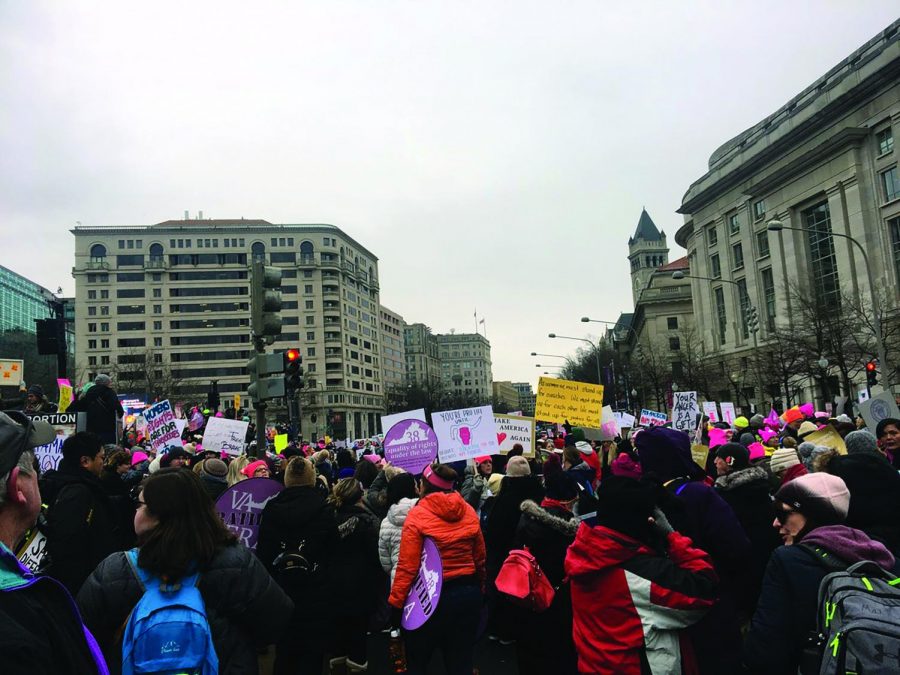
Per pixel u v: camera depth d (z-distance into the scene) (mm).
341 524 5602
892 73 48844
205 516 3102
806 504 3271
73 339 129500
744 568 4191
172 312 131250
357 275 149125
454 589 5121
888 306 44688
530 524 5484
